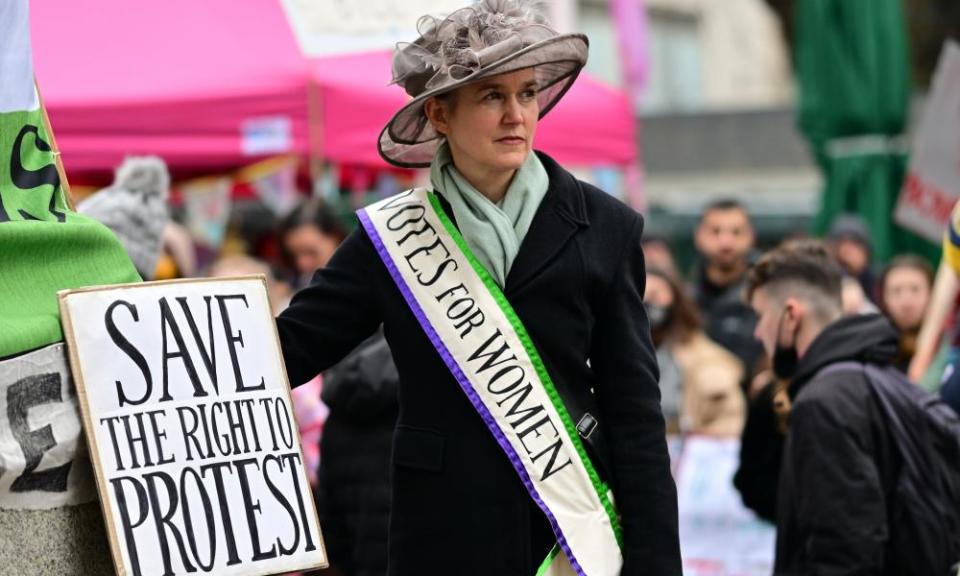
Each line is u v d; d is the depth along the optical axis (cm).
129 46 1223
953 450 814
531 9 631
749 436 932
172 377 593
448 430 624
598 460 625
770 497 931
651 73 5259
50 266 599
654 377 633
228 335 613
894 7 2086
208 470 591
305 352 645
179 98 1207
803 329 847
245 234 1864
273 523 601
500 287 626
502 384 617
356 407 901
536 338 623
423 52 629
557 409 618
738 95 5650
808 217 3800
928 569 801
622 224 639
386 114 1282
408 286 628
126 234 974
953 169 1658
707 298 1617
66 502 577
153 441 580
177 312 602
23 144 608
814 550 797
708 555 1259
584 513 617
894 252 2072
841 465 793
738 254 1598
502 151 614
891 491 806
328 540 933
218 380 604
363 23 1294
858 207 2072
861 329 830
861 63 2077
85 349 575
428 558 622
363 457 908
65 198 629
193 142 1214
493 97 614
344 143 1261
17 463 546
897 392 816
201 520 583
